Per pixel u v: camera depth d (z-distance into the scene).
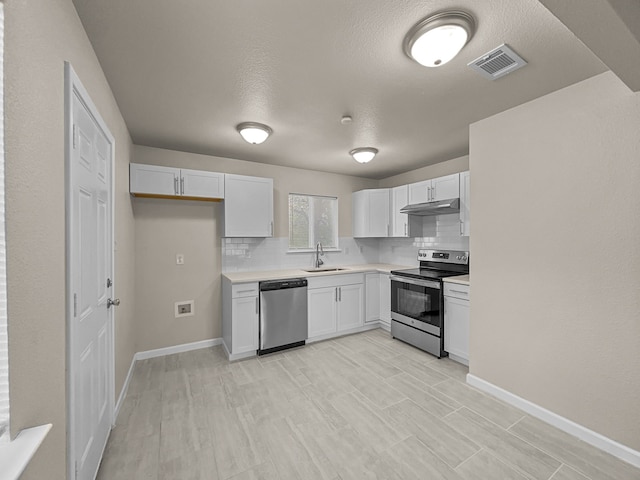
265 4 1.28
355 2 1.28
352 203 4.63
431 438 1.88
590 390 1.83
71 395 1.14
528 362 2.15
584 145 1.86
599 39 1.17
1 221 0.69
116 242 2.12
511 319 2.25
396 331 3.70
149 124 2.60
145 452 1.76
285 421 2.06
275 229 3.97
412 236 4.05
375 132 2.82
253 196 3.47
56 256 1.05
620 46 1.21
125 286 2.49
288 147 3.26
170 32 1.46
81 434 1.34
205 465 1.66
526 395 2.17
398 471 1.61
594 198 1.82
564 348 1.95
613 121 1.74
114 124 2.10
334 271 3.82
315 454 1.75
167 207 3.29
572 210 1.91
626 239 1.70
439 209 3.43
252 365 2.99
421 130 2.78
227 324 3.28
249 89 2.03
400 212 3.96
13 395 0.76
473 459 1.70
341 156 3.60
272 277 3.32
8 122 0.74
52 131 1.02
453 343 3.01
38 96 0.92
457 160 3.70
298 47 1.58
